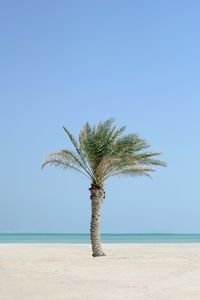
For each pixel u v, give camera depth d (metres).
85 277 11.64
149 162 21.25
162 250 27.06
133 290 9.42
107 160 20.45
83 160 21.31
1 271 12.96
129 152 21.25
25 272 12.64
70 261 17.00
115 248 30.39
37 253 23.53
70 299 8.32
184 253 22.83
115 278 11.52
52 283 10.34
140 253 23.06
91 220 21.28
